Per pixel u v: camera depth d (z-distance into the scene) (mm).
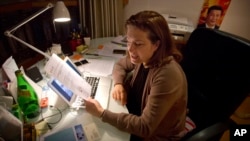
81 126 872
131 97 1134
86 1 1823
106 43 1803
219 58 919
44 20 1490
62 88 958
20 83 948
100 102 1026
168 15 2053
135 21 804
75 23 1735
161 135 948
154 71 863
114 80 1192
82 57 1532
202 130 859
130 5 2053
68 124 891
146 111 814
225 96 867
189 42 1103
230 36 903
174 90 784
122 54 1588
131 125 817
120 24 2027
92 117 930
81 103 996
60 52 1481
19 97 939
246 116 1898
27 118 927
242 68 813
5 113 754
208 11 2045
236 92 821
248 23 2137
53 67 946
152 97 802
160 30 800
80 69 1347
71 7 1756
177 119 910
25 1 1314
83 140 803
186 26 1827
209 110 964
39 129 857
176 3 2049
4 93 949
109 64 1434
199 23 2127
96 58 1523
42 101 1031
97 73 1309
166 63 847
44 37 1530
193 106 1100
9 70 1021
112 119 860
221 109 883
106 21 1912
